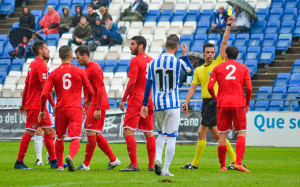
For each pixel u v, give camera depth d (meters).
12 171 25.73
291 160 34.47
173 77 22.95
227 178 22.64
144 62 26.30
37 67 27.19
